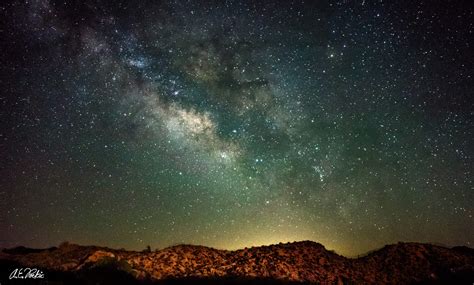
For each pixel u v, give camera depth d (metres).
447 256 16.67
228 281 14.36
